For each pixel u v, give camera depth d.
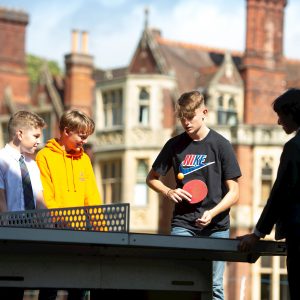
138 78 42.88
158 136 42.41
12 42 50.00
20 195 8.47
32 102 49.06
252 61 43.75
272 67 44.25
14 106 49.22
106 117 44.19
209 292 7.03
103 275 6.74
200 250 6.82
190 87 43.94
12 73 49.72
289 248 6.71
